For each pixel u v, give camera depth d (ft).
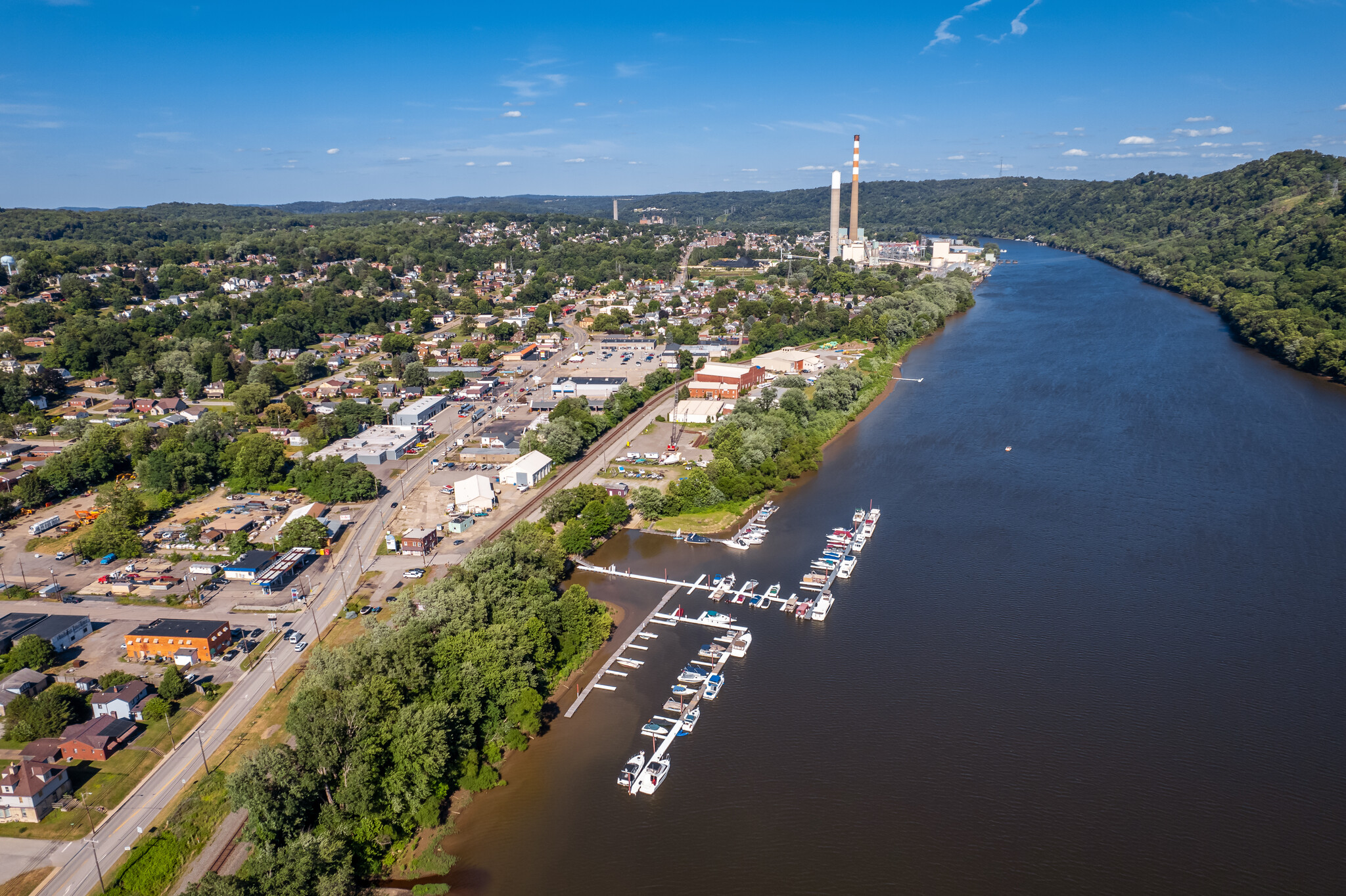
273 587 553.23
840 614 518.78
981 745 396.37
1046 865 326.24
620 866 329.11
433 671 397.39
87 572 579.48
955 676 451.53
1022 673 453.58
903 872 323.78
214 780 359.87
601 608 508.12
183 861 321.11
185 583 561.43
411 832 346.33
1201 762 382.83
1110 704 425.28
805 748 395.96
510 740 393.09
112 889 305.73
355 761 334.65
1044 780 372.38
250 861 307.78
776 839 341.21
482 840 343.26
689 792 367.86
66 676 444.55
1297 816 350.43
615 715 422.82
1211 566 572.10
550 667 457.68
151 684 434.71
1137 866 325.42
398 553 607.37
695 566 595.88
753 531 642.22
